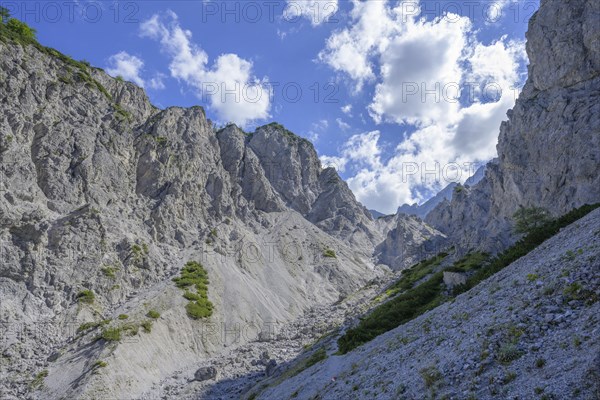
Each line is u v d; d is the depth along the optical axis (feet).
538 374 48.39
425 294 167.63
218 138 551.18
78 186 306.76
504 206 296.71
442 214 625.82
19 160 273.13
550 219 187.01
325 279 436.76
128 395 193.06
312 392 113.50
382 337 126.41
